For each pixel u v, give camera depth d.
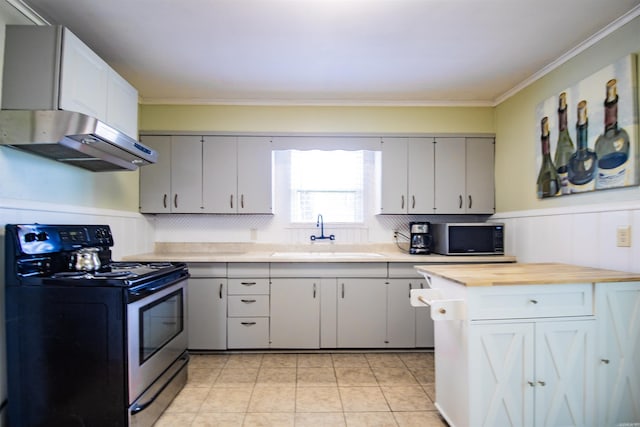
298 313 2.84
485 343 1.55
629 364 1.64
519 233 2.84
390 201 3.17
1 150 1.66
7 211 1.69
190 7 1.82
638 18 1.84
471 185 3.21
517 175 2.89
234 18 1.93
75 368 1.58
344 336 2.85
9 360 1.60
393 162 3.18
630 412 1.64
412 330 2.87
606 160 2.00
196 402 2.07
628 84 1.87
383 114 3.26
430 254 3.13
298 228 3.40
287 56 2.38
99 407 1.57
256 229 3.39
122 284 1.58
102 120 2.07
